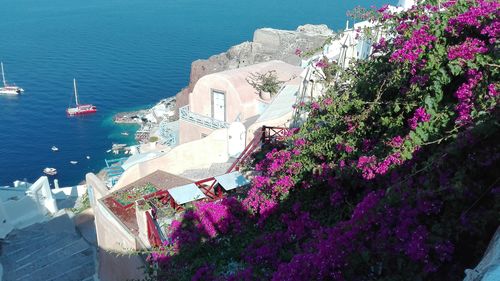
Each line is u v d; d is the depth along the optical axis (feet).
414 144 18.22
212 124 69.41
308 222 23.27
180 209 31.35
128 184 41.78
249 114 66.95
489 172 16.06
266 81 67.31
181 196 31.63
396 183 16.88
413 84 20.89
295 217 24.98
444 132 18.21
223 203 28.22
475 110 16.11
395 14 28.04
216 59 168.66
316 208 24.68
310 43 167.63
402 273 15.07
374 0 535.60
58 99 232.53
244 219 27.58
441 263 14.52
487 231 14.52
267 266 22.27
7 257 51.16
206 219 27.53
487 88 16.98
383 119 23.00
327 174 24.04
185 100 163.73
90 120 204.44
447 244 14.29
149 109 213.46
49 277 45.50
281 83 67.92
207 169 48.67
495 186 15.57
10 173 157.38
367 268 16.19
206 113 71.46
